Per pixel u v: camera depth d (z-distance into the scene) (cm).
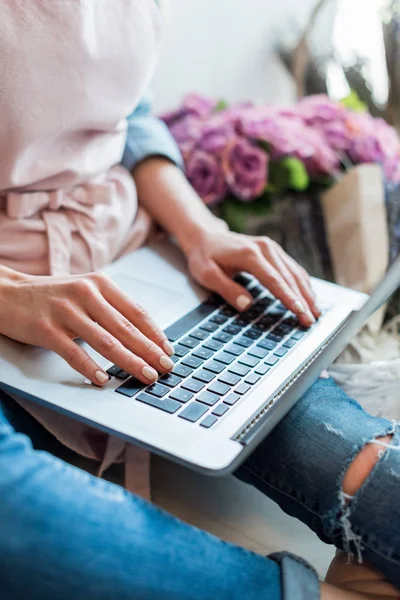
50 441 73
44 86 70
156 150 91
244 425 55
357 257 104
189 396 59
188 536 52
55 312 61
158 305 74
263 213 107
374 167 105
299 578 54
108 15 75
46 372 61
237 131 110
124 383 60
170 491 77
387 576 58
